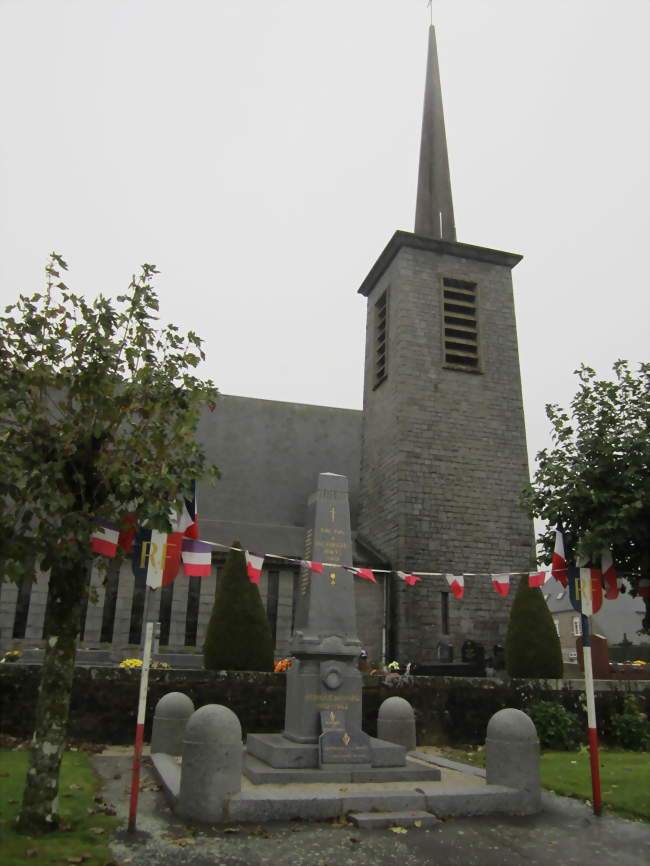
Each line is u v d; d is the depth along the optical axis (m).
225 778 8.16
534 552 24.83
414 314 26.77
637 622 32.59
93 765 11.02
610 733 14.94
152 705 13.32
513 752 9.19
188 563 9.15
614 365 10.27
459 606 23.55
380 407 27.23
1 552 7.01
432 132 33.22
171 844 7.12
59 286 8.04
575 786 10.19
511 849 7.43
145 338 8.31
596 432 10.04
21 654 19.78
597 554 9.24
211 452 28.27
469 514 24.72
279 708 14.02
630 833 8.02
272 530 26.08
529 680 15.22
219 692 13.78
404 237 27.41
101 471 7.90
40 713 7.29
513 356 27.28
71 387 7.98
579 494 9.70
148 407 8.02
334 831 7.85
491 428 26.02
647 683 15.63
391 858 7.04
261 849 7.11
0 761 10.32
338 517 11.91
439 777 9.95
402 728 12.66
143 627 22.05
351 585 11.53
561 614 30.98
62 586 7.54
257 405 30.39
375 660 22.70
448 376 26.28
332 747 9.98
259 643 15.88
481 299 27.75
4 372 7.75
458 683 14.88
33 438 7.63
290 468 28.69
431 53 35.16
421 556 23.84
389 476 25.39
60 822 7.33
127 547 8.19
